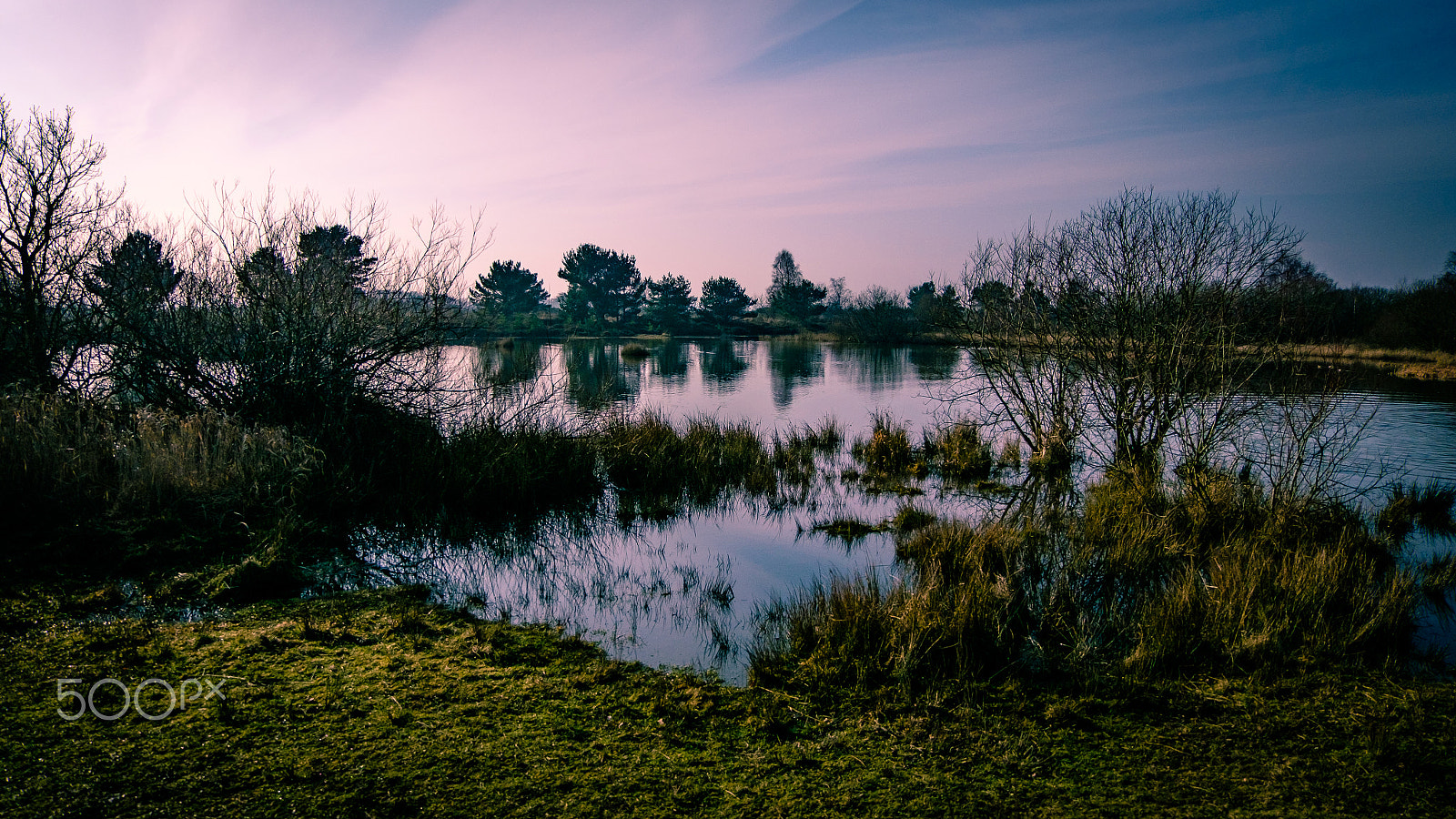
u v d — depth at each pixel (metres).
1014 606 5.48
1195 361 9.16
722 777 3.28
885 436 12.65
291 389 9.25
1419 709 3.96
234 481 7.21
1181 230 9.46
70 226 8.95
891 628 4.84
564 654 4.71
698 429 12.83
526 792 3.08
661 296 73.06
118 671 3.98
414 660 4.41
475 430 10.23
